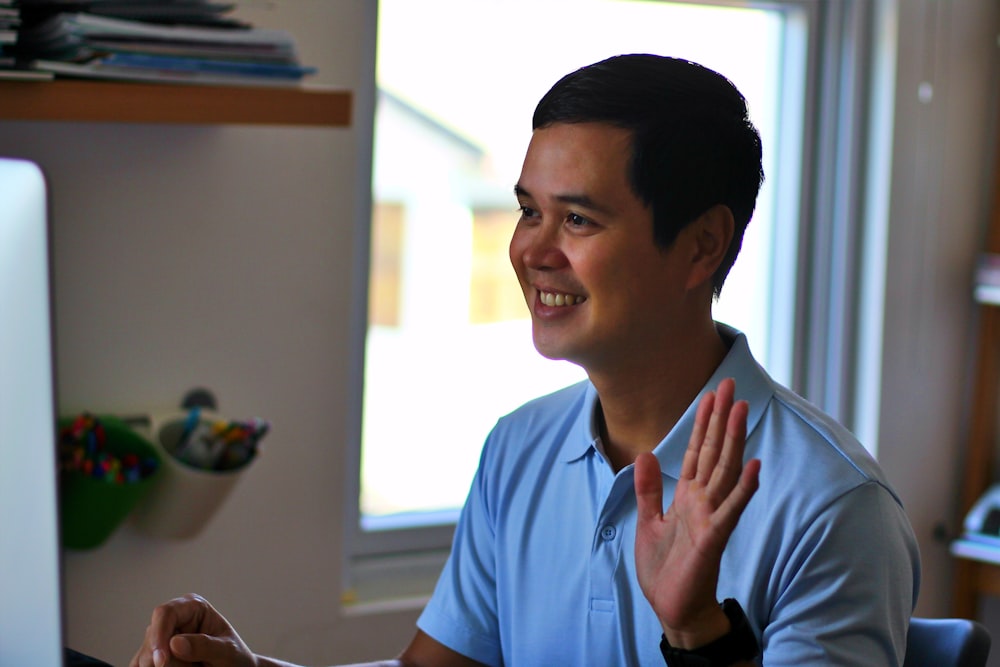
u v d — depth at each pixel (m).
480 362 5.04
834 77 2.44
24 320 0.74
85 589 1.78
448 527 2.23
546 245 1.12
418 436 3.87
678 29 2.40
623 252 1.09
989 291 2.48
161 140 1.78
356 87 1.92
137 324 1.79
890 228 2.45
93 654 1.80
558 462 1.29
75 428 1.64
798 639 1.07
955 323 2.58
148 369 1.80
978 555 2.49
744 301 2.54
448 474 3.53
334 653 2.02
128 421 1.78
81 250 1.74
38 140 1.70
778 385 1.26
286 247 1.89
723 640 0.98
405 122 6.35
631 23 2.38
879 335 2.47
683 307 1.16
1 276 0.74
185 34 1.51
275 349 1.90
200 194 1.82
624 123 1.08
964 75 2.50
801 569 1.09
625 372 1.17
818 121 2.46
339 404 1.97
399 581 2.17
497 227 6.29
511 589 1.31
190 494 1.72
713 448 0.97
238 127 1.83
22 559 0.76
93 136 1.73
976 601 2.60
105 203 1.75
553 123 1.12
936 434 2.59
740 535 1.15
